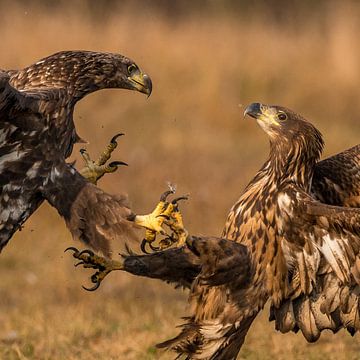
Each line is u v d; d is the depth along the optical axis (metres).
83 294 16.75
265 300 11.37
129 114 27.70
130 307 15.83
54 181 10.93
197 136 26.81
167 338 14.09
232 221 11.50
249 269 11.20
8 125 10.69
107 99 28.00
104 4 32.75
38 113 10.81
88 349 13.85
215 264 10.96
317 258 11.23
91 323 14.74
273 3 37.31
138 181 23.03
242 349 13.71
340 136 27.83
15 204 10.88
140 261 10.99
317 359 13.43
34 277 17.78
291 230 11.20
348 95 31.19
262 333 14.27
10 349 13.80
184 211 21.20
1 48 28.47
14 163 10.80
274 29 34.91
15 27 29.34
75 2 31.47
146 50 30.02
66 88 11.56
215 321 11.26
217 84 29.28
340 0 36.91
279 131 11.60
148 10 34.62
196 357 11.43
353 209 10.95
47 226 20.12
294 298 11.50
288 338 14.01
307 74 31.38
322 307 11.48
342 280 11.18
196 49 30.55
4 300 16.72
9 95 10.44
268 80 30.75
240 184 23.12
